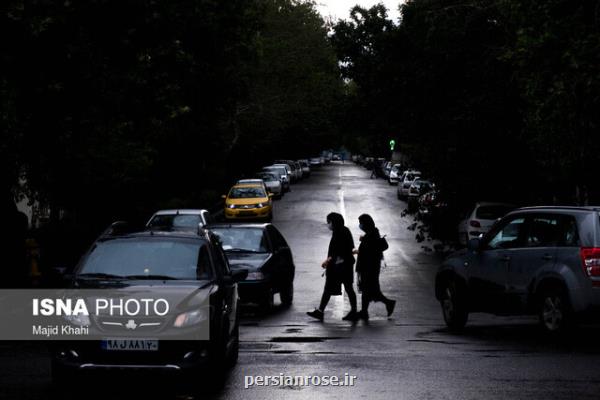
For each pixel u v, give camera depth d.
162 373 15.68
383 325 26.23
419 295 35.28
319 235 62.72
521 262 22.23
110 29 33.09
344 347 20.88
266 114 105.38
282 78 107.94
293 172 133.62
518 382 15.90
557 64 29.00
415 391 15.16
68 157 39.06
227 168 115.69
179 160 76.88
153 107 36.53
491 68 43.38
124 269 17.48
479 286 23.70
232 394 15.16
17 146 32.28
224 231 30.97
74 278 17.31
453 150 46.69
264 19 102.31
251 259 29.31
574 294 20.42
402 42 51.78
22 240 33.53
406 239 61.72
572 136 31.64
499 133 44.69
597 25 27.88
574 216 21.11
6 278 32.88
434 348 20.62
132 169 48.91
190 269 17.38
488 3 42.41
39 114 32.44
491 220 47.12
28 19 28.56
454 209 50.28
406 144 52.34
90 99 33.16
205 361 15.59
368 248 27.95
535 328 25.59
